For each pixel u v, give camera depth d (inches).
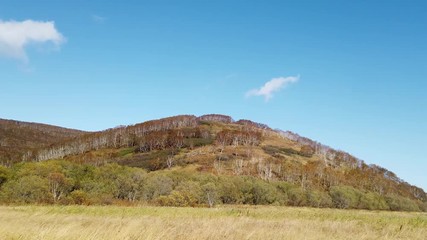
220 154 6756.9
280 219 1143.0
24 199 2723.9
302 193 4227.4
